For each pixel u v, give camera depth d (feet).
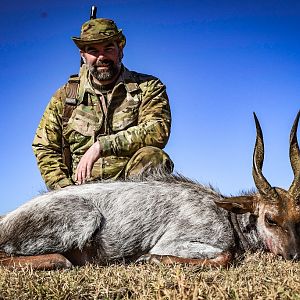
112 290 4.53
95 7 7.86
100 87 7.34
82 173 6.80
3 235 5.98
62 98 7.41
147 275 4.83
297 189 5.84
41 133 7.36
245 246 6.05
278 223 5.82
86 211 6.01
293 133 5.95
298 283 4.44
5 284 4.69
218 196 6.32
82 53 7.39
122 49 7.55
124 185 6.31
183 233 5.97
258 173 5.95
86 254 6.07
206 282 4.60
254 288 4.38
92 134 7.26
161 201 6.16
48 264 5.57
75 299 4.44
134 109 7.36
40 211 5.97
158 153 6.89
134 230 6.07
